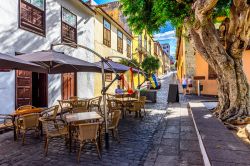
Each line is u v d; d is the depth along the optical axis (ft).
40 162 15.90
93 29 54.03
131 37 87.40
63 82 42.91
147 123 28.35
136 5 33.50
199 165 14.98
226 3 30.45
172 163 15.40
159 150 18.11
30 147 19.20
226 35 27.55
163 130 24.58
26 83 33.12
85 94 50.42
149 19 34.40
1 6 28.55
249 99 25.98
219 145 14.17
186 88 66.64
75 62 21.77
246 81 26.37
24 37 32.53
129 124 27.86
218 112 27.14
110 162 15.87
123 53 78.13
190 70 68.28
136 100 33.01
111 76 64.03
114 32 68.80
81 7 48.08
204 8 22.56
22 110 24.02
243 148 13.58
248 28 24.45
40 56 20.71
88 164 15.53
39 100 38.06
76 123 18.69
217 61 26.21
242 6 24.34
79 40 47.91
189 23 28.58
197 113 27.53
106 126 19.03
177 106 42.50
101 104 43.42
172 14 28.89
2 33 28.78
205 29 25.88
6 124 25.45
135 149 18.51
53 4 39.24
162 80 135.13
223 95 26.91
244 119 24.73
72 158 16.65
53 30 39.24
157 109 39.47
